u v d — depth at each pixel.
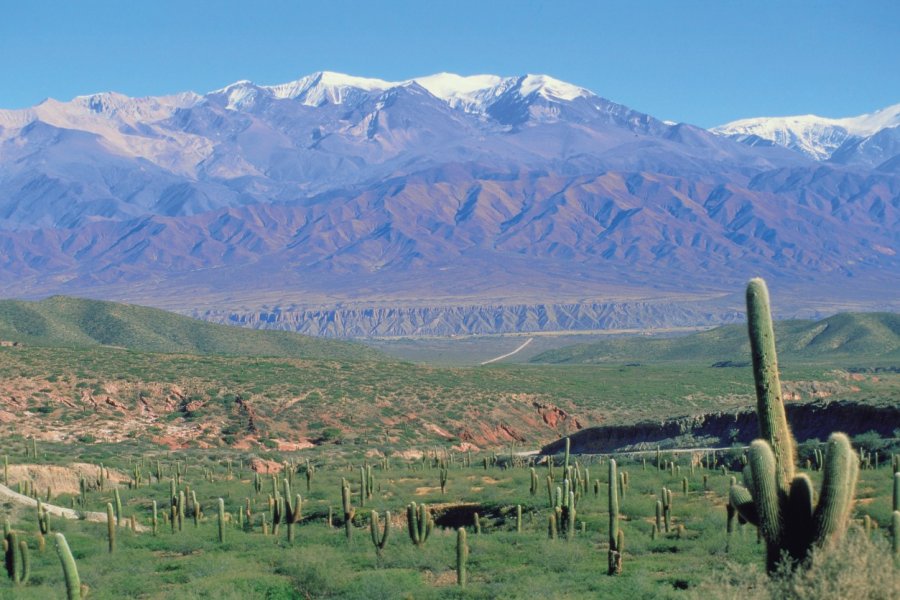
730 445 81.69
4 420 104.38
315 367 136.25
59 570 39.22
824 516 21.08
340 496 63.31
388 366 143.88
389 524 40.41
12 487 66.94
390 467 87.12
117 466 81.12
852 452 21.34
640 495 55.38
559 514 43.84
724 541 38.53
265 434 108.00
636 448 88.69
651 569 34.75
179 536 48.47
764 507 21.69
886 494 45.06
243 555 42.50
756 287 22.28
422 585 34.03
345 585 33.78
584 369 180.12
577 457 84.12
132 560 42.00
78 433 102.94
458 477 71.44
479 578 35.91
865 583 19.94
